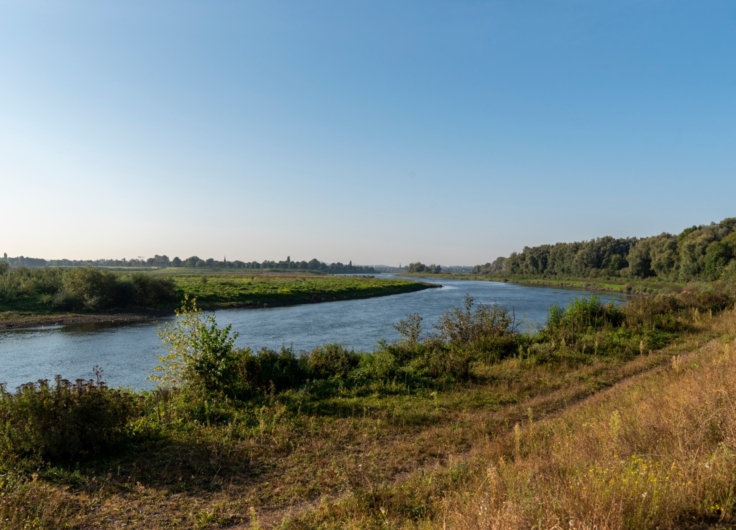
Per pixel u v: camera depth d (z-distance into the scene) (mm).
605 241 108062
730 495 4152
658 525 3891
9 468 6477
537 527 3744
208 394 10367
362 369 13117
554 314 20391
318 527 5094
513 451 6910
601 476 4582
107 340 26625
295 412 9789
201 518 5438
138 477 6578
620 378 12055
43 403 7055
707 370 9211
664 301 23141
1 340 26688
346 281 89938
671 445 5582
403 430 8711
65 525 5207
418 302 52531
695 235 70188
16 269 48562
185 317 11406
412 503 5508
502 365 13938
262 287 60031
